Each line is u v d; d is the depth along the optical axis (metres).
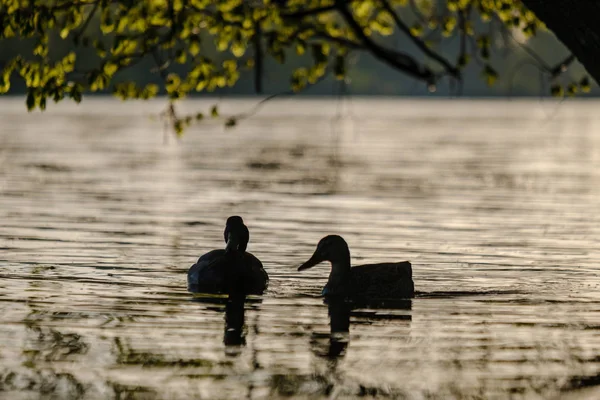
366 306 14.82
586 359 12.05
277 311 14.52
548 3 9.96
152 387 11.04
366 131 71.56
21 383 11.11
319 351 12.37
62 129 67.88
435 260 18.80
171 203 28.12
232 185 33.69
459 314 14.29
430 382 11.17
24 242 20.44
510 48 17.03
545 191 32.41
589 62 9.92
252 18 15.05
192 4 14.58
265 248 20.16
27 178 34.91
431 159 46.69
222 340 12.82
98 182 33.91
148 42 14.55
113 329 13.26
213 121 82.06
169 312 14.34
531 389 10.97
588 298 15.31
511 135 68.31
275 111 105.06
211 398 10.66
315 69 16.66
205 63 15.62
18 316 13.89
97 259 18.50
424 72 16.19
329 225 23.75
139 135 63.03
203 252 19.56
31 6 13.39
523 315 14.21
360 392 10.90
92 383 11.10
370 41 15.84
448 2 16.78
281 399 10.71
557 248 20.28
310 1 16.80
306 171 39.81
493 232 22.69
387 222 24.44
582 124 84.75
